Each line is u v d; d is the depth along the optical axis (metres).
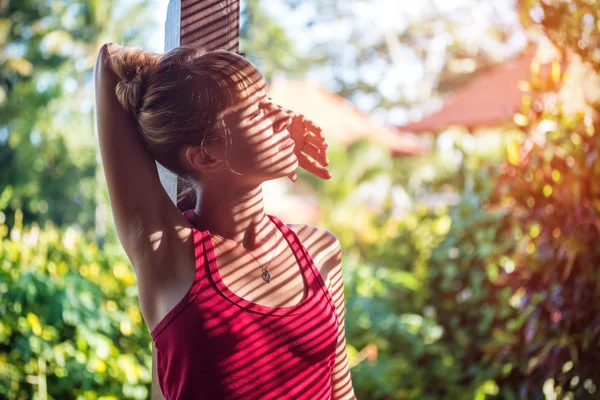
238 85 1.33
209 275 1.33
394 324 4.45
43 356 2.85
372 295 4.79
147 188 1.38
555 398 3.28
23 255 3.26
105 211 18.78
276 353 1.31
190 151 1.36
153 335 1.34
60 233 3.96
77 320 2.99
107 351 3.01
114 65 1.41
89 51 21.56
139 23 22.75
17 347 2.83
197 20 1.69
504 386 3.89
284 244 1.43
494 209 4.44
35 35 20.14
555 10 3.25
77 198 19.27
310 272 1.41
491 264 4.21
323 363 1.37
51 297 3.00
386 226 5.82
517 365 3.62
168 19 1.78
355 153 16.06
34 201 18.61
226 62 1.35
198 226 1.41
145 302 1.36
